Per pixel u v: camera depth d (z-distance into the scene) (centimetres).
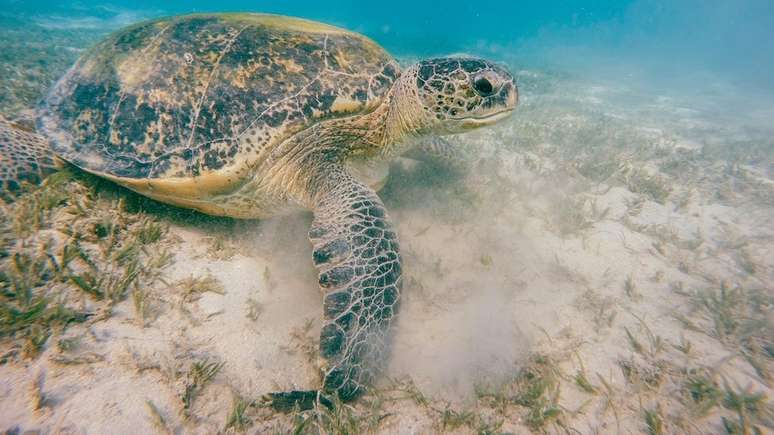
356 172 70
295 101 58
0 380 35
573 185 97
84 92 64
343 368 40
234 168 54
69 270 47
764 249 78
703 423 42
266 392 41
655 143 150
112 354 40
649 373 47
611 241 75
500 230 75
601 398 44
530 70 326
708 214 92
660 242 77
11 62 163
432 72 60
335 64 63
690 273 68
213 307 49
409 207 79
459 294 59
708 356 50
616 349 50
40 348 38
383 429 40
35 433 32
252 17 70
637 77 409
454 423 41
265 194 59
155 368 40
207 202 57
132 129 58
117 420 34
